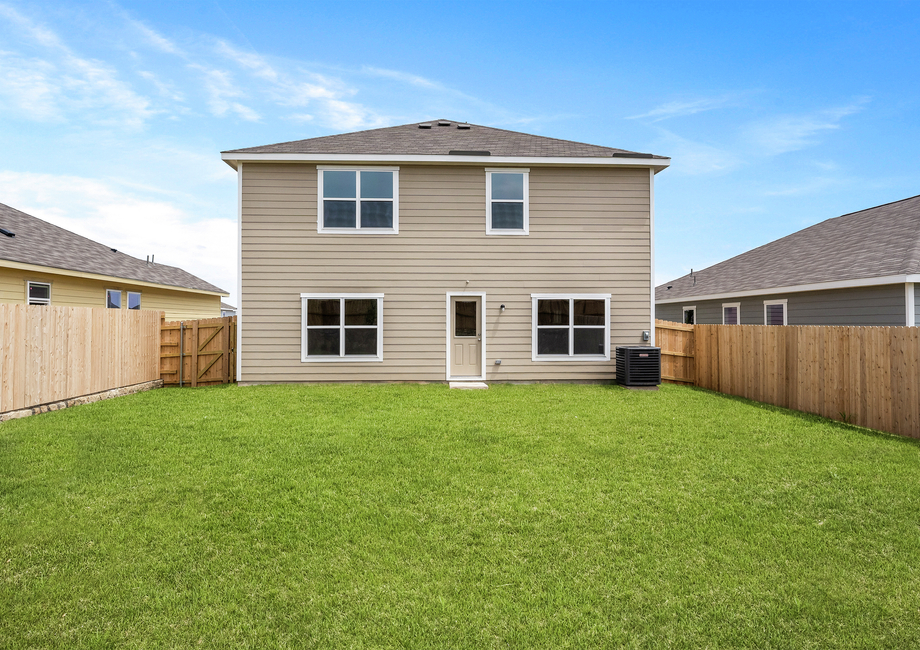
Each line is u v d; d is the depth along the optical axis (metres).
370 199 12.65
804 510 4.51
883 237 15.25
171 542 3.85
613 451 6.31
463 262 12.77
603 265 12.92
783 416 8.67
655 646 2.73
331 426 7.62
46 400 8.90
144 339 12.12
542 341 12.86
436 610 3.03
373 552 3.72
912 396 7.18
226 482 5.12
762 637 2.79
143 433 7.14
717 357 12.20
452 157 12.39
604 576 3.40
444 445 6.54
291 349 12.52
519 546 3.82
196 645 2.72
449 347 12.77
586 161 12.56
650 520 4.27
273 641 2.76
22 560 3.55
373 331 12.66
